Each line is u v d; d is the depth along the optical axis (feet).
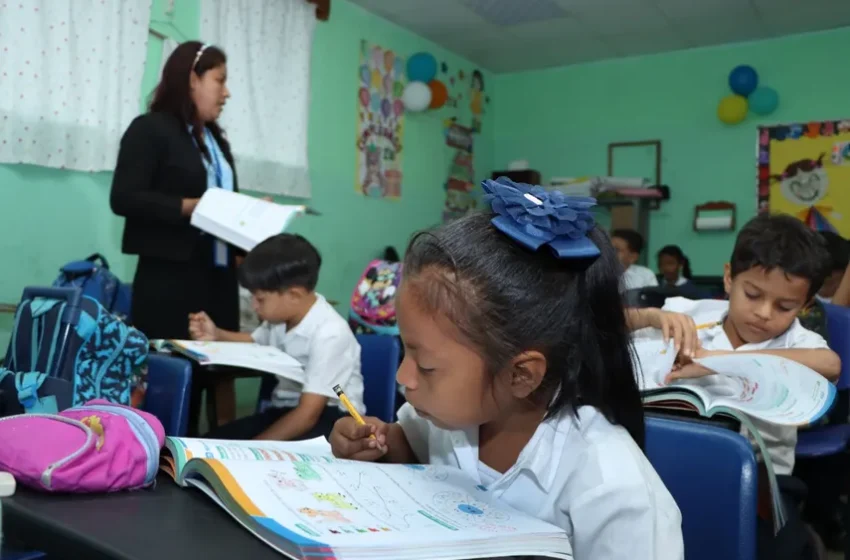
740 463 2.71
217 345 5.50
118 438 2.04
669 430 2.89
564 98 18.22
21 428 2.05
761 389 3.40
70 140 9.07
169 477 2.14
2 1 8.39
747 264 4.32
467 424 2.11
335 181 13.76
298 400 6.08
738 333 4.57
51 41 8.85
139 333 5.08
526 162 17.78
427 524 1.83
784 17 14.66
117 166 6.77
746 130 16.06
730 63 16.29
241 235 6.34
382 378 6.19
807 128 15.44
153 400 4.85
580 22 15.10
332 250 13.76
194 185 7.02
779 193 15.71
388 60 15.03
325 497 1.89
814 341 4.39
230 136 11.34
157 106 7.05
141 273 6.89
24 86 8.63
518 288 1.95
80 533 1.57
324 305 5.90
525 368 2.01
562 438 2.22
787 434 4.19
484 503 2.11
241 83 11.50
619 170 17.54
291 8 12.36
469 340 1.94
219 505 1.82
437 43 16.49
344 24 13.88
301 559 1.48
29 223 8.89
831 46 15.28
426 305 1.96
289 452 2.42
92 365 4.92
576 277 2.07
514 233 1.96
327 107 13.53
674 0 13.89
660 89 17.07
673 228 16.83
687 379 3.67
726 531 2.71
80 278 7.70
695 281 14.78
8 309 8.02
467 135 17.78
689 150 16.70
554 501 2.21
